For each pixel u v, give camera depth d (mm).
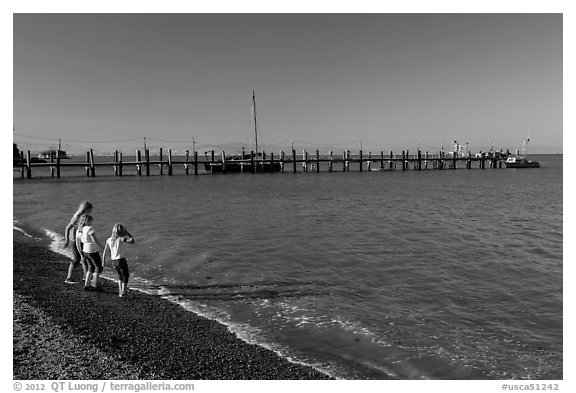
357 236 17969
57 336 7316
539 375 6414
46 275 11453
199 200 32844
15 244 15484
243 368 6562
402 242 16750
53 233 18172
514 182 60281
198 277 11672
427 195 39125
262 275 11867
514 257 14211
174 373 6297
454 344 7512
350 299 9914
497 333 8000
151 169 106938
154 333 7812
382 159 98000
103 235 17422
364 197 36719
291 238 17328
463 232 19219
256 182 58594
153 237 17094
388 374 6469
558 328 8203
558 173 89375
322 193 40562
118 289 10570
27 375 5957
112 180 60844
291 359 6941
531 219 23703
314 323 8445
